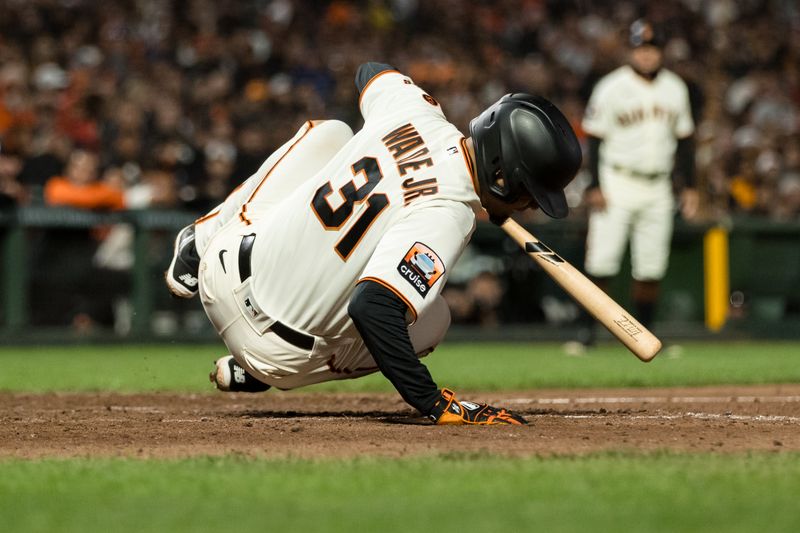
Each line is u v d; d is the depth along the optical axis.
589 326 41.09
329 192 15.96
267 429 15.77
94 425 16.70
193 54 63.25
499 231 47.66
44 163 46.50
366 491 10.01
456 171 15.59
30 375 29.97
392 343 15.00
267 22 68.38
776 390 25.31
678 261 49.56
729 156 59.28
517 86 67.50
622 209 37.47
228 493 9.99
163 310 45.12
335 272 15.98
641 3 76.56
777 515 8.83
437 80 65.88
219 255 17.00
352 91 63.97
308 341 16.48
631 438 14.27
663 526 8.36
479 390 25.41
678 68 69.06
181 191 48.00
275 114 58.16
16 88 56.28
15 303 43.22
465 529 8.27
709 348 44.88
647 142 37.19
